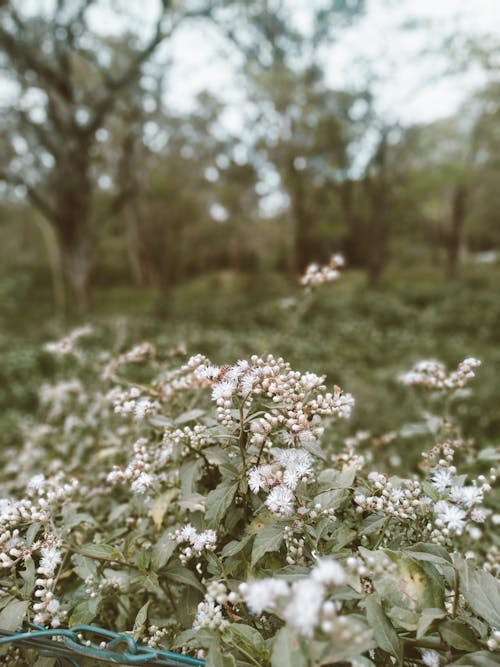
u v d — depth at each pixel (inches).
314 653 36.5
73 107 697.0
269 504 50.5
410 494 56.2
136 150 895.1
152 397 79.3
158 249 1173.7
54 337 542.3
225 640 46.6
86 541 72.9
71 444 136.0
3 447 209.6
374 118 869.2
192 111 937.5
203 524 59.8
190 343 448.5
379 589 45.4
